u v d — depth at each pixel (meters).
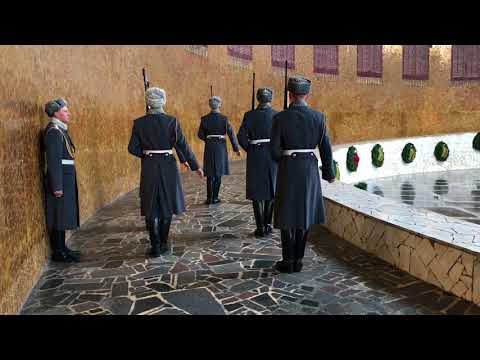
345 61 17.38
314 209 3.64
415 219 4.02
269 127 4.66
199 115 12.18
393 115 18.69
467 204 8.52
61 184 3.79
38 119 4.02
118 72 7.65
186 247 4.50
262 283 3.46
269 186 4.70
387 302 3.07
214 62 12.75
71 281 3.57
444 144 14.23
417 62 18.86
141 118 4.14
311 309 2.97
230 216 5.89
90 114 6.26
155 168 4.10
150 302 3.13
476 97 19.34
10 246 2.92
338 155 10.76
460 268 3.12
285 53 15.63
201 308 3.01
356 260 4.01
